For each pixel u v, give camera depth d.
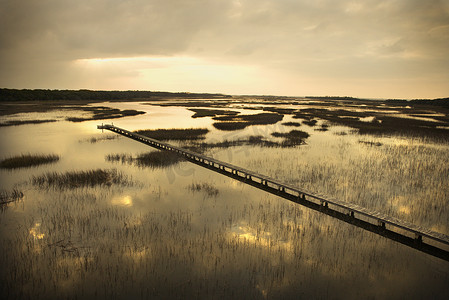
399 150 23.31
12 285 7.24
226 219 10.98
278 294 7.14
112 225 10.29
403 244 9.58
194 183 15.02
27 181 14.52
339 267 8.27
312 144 25.56
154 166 17.81
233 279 7.66
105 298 6.91
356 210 10.91
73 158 19.47
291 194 13.62
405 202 12.73
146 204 12.16
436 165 18.70
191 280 7.59
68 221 10.48
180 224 10.48
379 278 7.84
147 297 6.96
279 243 9.42
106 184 14.36
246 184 15.14
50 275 7.65
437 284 7.64
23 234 9.55
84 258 8.40
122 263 8.22
